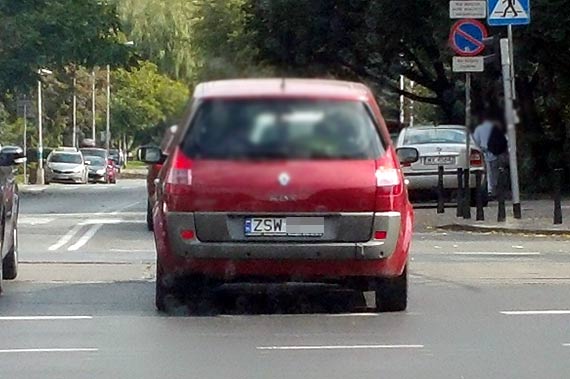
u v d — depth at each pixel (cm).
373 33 4984
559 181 3011
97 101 11525
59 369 1271
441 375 1236
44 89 9606
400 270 1573
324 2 5159
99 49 6341
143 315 1617
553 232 2861
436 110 5972
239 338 1447
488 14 3017
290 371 1255
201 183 1530
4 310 1653
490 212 3444
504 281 1969
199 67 3806
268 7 5197
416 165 3562
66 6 6178
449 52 4434
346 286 1786
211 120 1561
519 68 4134
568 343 1416
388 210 1537
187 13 6244
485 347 1389
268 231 1525
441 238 2788
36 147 10325
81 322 1560
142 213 3941
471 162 3581
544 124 4550
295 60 5228
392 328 1515
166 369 1270
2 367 1280
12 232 1914
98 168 9062
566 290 1859
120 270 2116
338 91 1586
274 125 1552
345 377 1226
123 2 6344
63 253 2438
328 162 1541
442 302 1734
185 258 1537
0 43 6047
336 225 1527
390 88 5522
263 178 1527
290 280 1603
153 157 1769
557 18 4022
